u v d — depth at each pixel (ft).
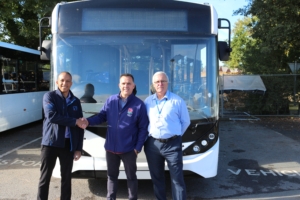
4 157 22.80
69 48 14.89
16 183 17.10
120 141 12.16
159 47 14.94
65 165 12.55
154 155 12.42
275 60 51.80
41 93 37.68
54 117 11.54
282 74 46.50
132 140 12.27
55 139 11.92
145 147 12.65
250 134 32.99
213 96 14.79
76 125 11.98
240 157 23.27
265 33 44.86
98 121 12.51
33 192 15.74
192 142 13.98
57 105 11.96
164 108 12.15
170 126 12.10
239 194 15.75
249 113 48.57
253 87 45.75
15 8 47.75
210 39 15.11
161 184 12.71
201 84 14.87
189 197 15.34
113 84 14.83
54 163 12.39
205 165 13.96
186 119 12.39
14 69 31.48
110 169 12.66
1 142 28.19
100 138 13.75
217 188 16.62
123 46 14.93
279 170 19.93
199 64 14.98
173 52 14.96
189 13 15.17
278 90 47.19
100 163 13.65
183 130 12.59
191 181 17.72
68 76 12.14
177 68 14.92
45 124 12.17
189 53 14.98
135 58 14.90
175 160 12.12
